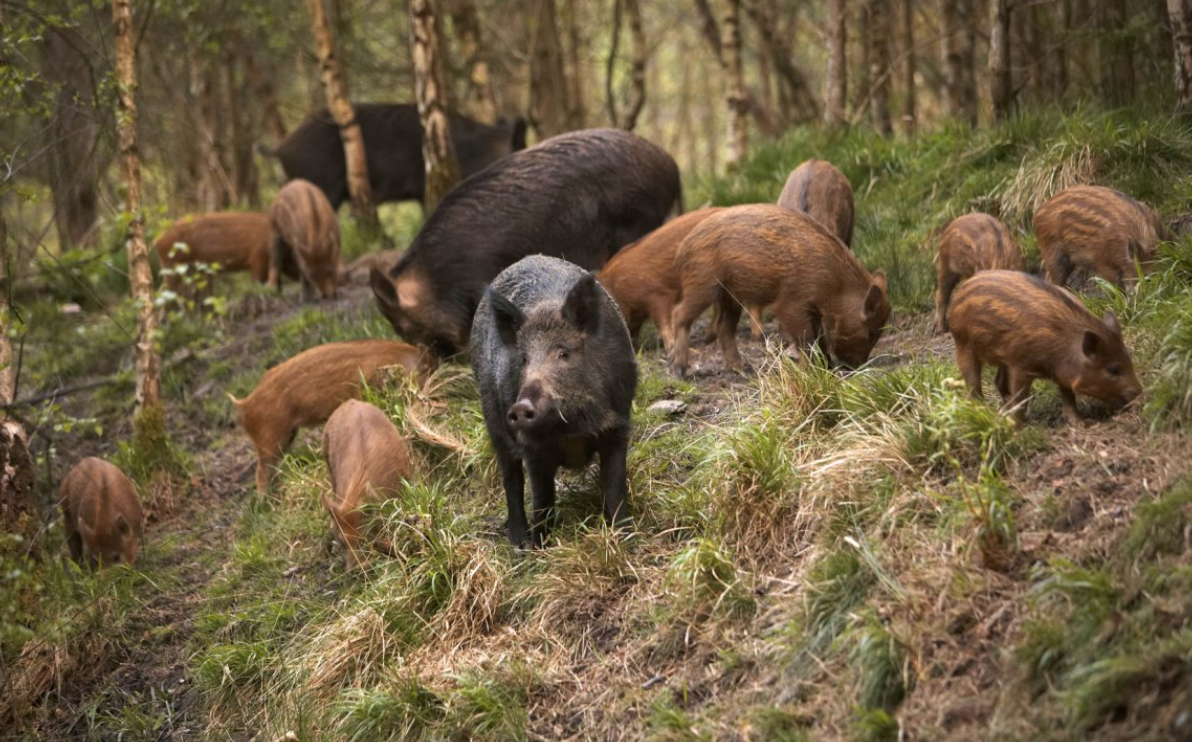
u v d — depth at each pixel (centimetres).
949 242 919
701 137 3609
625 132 1143
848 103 1764
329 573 891
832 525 668
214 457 1180
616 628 704
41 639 879
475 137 1816
